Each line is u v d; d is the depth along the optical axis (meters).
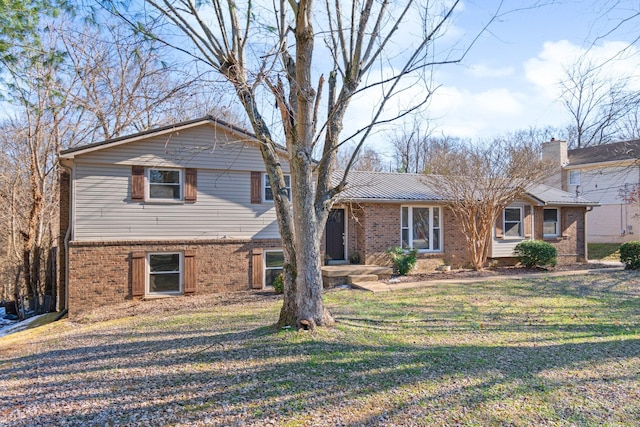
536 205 17.14
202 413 3.88
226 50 6.38
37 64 11.47
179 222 11.99
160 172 11.88
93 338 7.25
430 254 15.29
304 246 6.35
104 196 11.25
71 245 10.86
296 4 5.87
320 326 6.44
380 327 6.96
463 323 7.33
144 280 11.59
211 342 6.21
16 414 3.99
